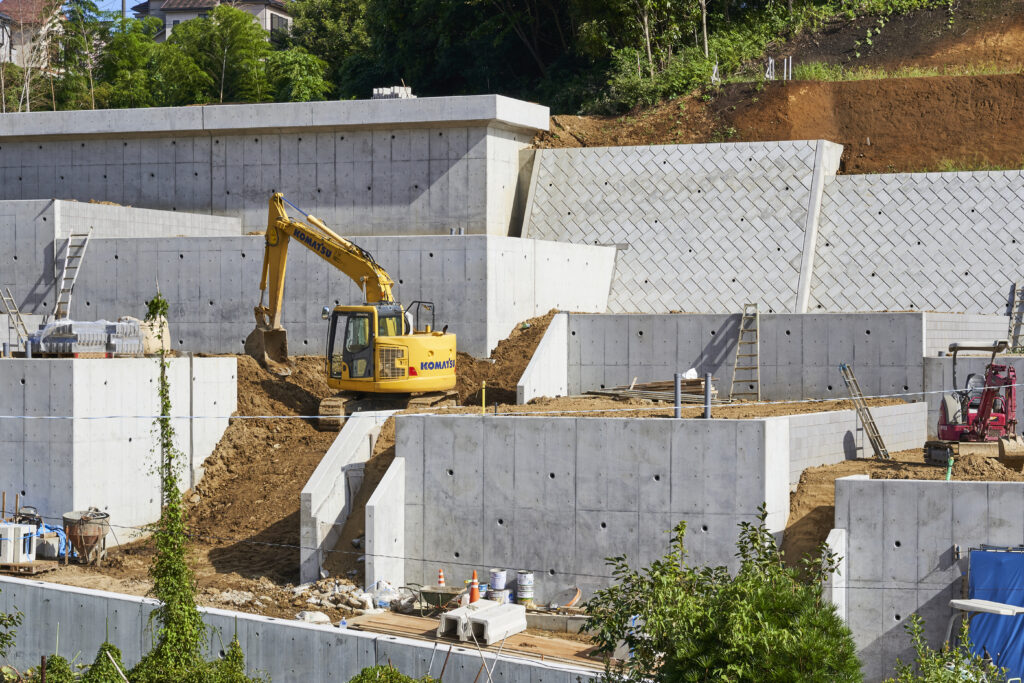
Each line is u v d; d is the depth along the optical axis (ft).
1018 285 117.08
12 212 124.98
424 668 67.41
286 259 116.37
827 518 78.07
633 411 96.07
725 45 174.70
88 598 76.23
